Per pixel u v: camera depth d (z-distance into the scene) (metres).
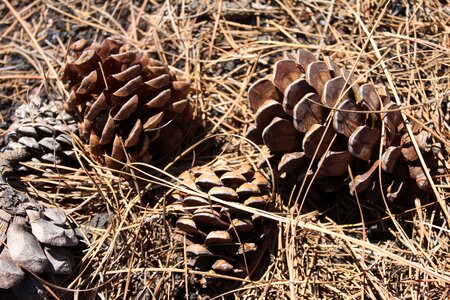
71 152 0.53
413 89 0.54
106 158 0.52
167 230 0.51
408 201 0.50
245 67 0.58
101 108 0.50
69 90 0.56
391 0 0.58
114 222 0.51
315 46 0.57
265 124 0.49
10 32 0.63
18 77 0.60
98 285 0.49
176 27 0.60
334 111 0.48
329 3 0.59
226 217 0.48
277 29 0.59
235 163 0.54
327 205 0.52
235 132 0.55
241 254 0.49
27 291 0.46
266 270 0.49
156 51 0.59
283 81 0.49
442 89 0.53
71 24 0.63
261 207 0.49
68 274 0.49
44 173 0.54
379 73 0.55
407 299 0.47
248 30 0.60
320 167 0.48
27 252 0.46
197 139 0.56
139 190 0.53
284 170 0.49
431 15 0.56
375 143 0.48
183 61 0.59
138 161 0.52
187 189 0.49
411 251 0.48
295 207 0.50
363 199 0.51
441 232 0.49
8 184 0.50
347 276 0.49
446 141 0.49
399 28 0.56
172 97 0.52
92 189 0.53
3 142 0.56
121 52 0.53
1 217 0.47
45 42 0.62
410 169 0.49
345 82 0.48
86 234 0.51
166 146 0.54
